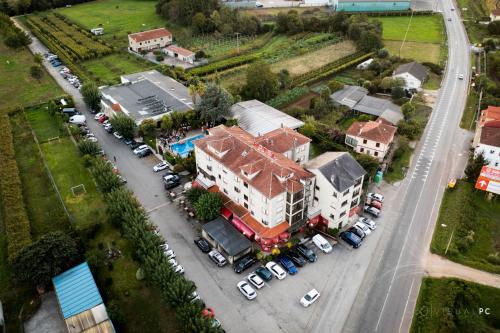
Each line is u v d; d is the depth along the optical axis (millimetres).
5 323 68375
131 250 81688
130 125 114625
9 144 112562
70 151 114250
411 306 70812
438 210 92250
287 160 87562
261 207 80938
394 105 133125
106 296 72250
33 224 88312
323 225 87312
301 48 189625
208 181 95562
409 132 117688
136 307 70688
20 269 70625
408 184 100750
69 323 63719
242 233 85250
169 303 66938
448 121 128625
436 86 152125
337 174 82375
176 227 88250
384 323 68062
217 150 88438
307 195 82688
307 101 141375
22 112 133500
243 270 77750
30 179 102875
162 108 128375
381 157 108500
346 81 156750
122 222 82000
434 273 76750
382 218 90375
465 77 158875
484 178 92438
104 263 79000
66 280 70562
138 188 100062
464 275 76062
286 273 77438
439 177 103062
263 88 136625
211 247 83625
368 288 74188
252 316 69375
